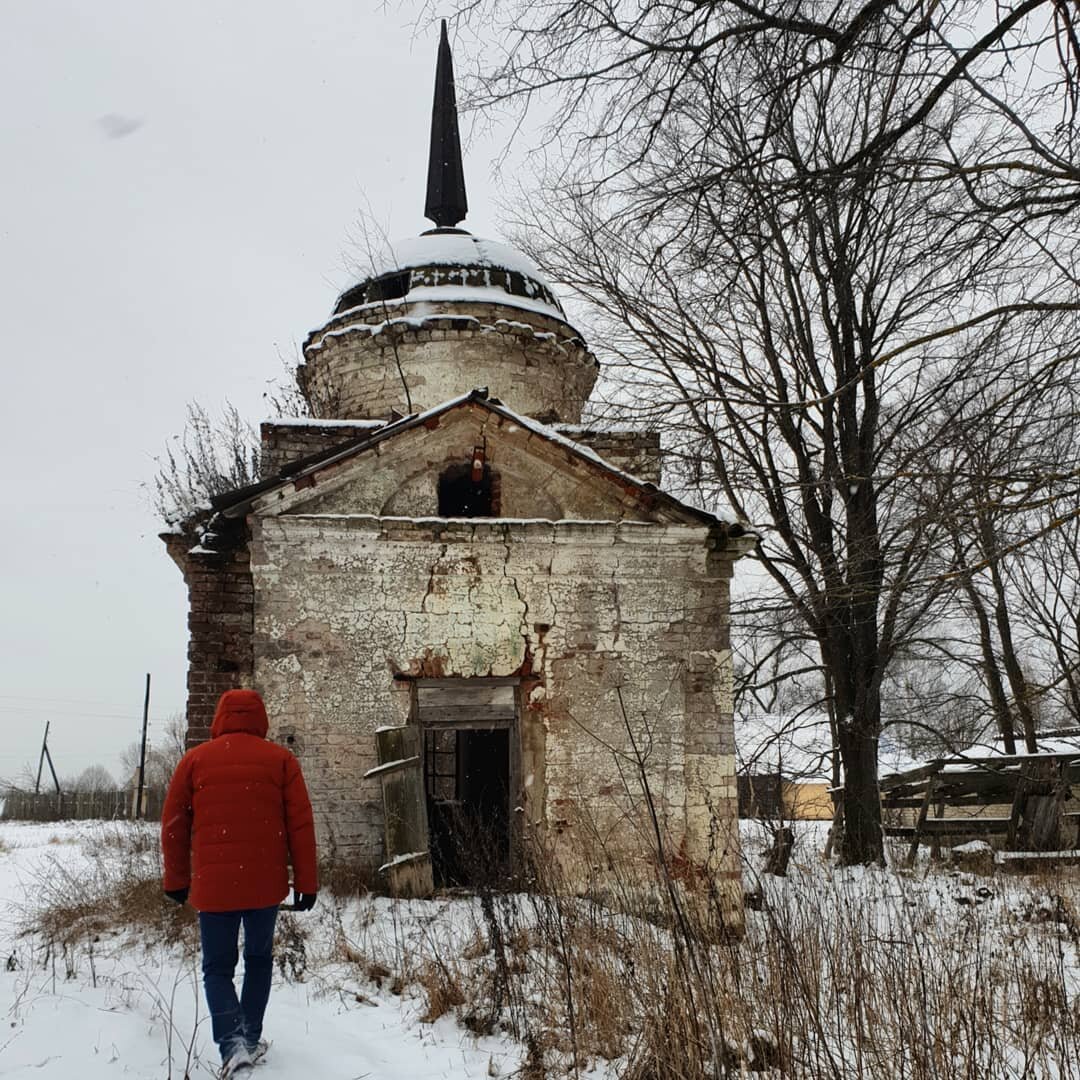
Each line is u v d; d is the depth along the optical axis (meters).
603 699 10.95
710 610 11.51
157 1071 5.02
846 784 16.20
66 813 36.84
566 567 11.12
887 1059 5.38
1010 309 6.45
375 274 15.52
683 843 10.82
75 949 8.35
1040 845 16.09
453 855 12.88
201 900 5.25
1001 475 7.25
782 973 5.74
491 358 14.27
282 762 5.62
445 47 17.48
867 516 14.78
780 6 5.66
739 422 15.05
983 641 19.75
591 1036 6.13
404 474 11.15
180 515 11.72
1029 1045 5.71
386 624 10.70
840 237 13.16
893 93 5.87
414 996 7.21
